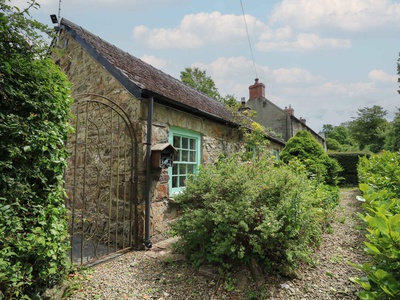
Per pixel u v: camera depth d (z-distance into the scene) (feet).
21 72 7.49
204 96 30.53
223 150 22.25
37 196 7.82
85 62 16.52
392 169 11.60
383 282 4.38
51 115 8.43
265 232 9.09
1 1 6.63
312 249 12.03
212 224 10.77
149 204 13.32
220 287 9.12
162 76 22.62
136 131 13.62
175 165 16.62
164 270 10.61
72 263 10.50
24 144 7.48
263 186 11.18
